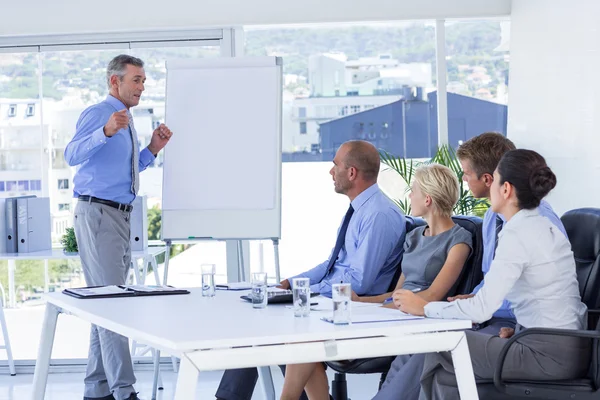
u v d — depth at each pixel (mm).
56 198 6020
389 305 3277
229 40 5809
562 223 3334
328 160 5930
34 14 5750
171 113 4816
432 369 2756
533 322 2916
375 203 3760
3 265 6004
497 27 5824
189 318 2705
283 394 3096
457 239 3391
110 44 5887
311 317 2664
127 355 4449
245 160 4738
